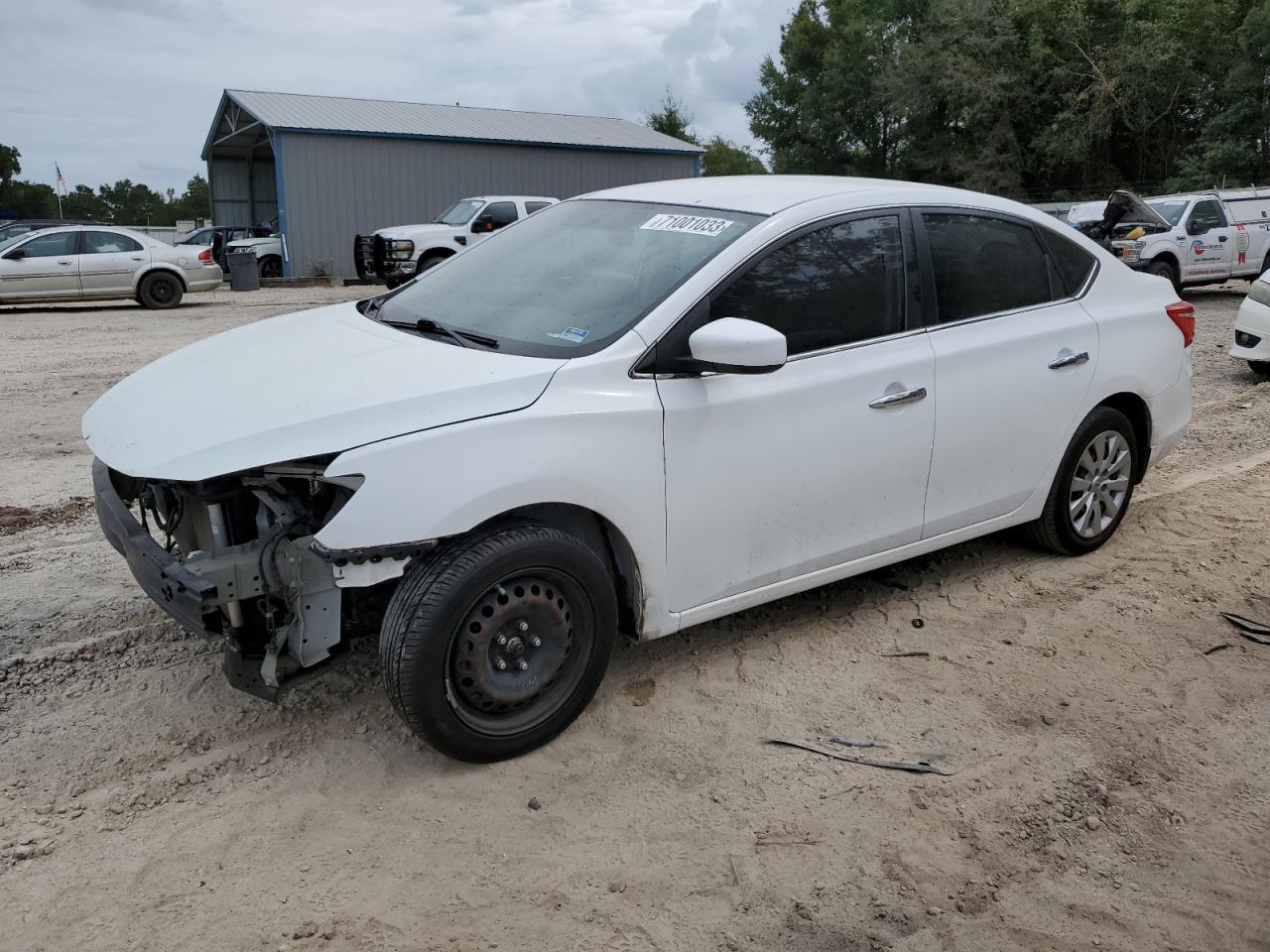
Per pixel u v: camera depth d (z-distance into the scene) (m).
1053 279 4.61
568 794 3.11
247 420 3.00
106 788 3.08
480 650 3.07
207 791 3.08
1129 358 4.78
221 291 22.92
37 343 12.54
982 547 5.13
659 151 30.70
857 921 2.62
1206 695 3.75
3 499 5.88
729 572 3.64
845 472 3.83
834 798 3.12
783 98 50.53
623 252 3.82
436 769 3.22
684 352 3.41
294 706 3.54
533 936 2.54
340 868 2.77
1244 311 9.39
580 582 3.24
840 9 47.59
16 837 2.86
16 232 24.09
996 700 3.70
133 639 4.02
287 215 26.17
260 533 3.15
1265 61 32.94
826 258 3.80
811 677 3.83
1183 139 37.91
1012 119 40.47
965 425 4.18
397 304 4.11
